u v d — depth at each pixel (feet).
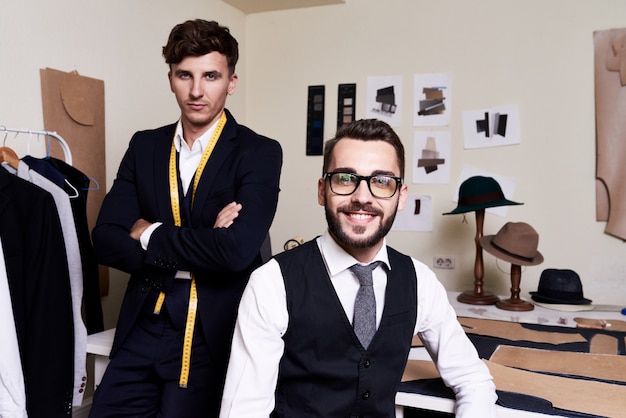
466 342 4.29
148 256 4.86
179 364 4.95
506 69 9.32
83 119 7.36
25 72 6.59
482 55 9.45
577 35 8.89
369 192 3.72
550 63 9.07
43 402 4.89
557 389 4.46
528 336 6.25
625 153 8.66
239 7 10.75
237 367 3.69
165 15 8.90
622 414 3.95
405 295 4.07
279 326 3.76
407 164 9.95
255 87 11.16
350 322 3.87
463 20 9.54
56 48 6.98
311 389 3.83
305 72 10.71
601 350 5.67
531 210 9.25
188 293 4.99
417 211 9.89
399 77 9.97
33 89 6.70
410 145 9.93
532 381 4.66
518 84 9.25
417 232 9.92
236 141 5.27
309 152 10.69
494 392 4.09
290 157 10.90
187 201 5.09
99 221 5.19
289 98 10.87
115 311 8.13
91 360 7.83
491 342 5.99
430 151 9.79
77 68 7.30
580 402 4.18
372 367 3.85
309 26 10.64
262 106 11.12
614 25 8.70
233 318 5.00
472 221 9.57
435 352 4.31
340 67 10.42
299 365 3.84
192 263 4.77
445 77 9.68
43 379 4.89
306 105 10.73
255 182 5.03
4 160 5.32
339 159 3.82
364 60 10.23
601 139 8.78
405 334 4.01
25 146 6.61
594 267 8.95
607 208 8.82
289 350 3.85
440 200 9.77
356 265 3.94
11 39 6.41
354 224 3.75
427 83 9.79
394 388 4.00
